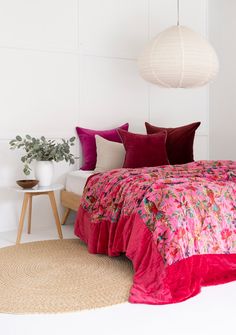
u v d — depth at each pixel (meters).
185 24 5.69
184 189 3.15
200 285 2.95
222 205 3.19
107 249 3.62
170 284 2.83
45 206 4.91
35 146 4.26
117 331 2.37
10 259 3.62
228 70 5.57
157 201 3.13
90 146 4.93
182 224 2.99
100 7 5.10
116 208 3.50
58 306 2.68
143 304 2.72
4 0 4.55
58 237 4.39
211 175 3.61
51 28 4.82
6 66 4.60
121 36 5.25
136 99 5.40
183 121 5.76
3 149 4.63
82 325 2.45
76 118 5.02
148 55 4.52
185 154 4.84
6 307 2.67
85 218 3.93
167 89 5.61
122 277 3.18
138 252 3.07
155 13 5.46
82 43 5.01
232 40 5.48
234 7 5.42
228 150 5.62
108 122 5.23
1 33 4.56
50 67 4.84
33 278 3.17
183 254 2.91
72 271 3.31
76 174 4.71
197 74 4.49
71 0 4.91
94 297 2.82
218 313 2.58
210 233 3.09
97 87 5.14
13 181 4.70
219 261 3.08
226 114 5.63
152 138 4.60
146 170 3.85
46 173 4.33
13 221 4.73
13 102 4.66
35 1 4.71
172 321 2.48
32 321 2.50
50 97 4.86
